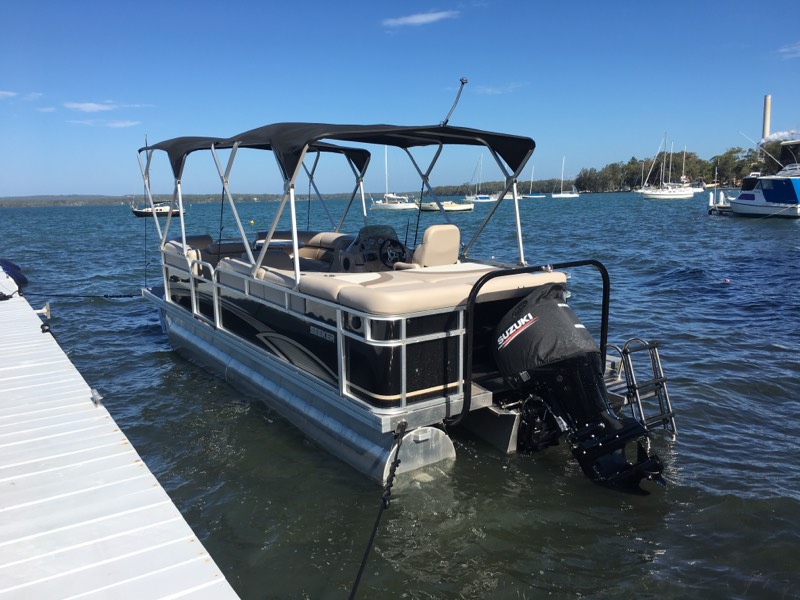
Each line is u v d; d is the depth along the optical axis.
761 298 10.41
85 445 3.86
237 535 3.58
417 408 3.98
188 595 2.43
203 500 3.99
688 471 4.25
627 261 15.93
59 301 11.02
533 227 32.09
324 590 3.07
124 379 6.50
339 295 4.16
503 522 3.64
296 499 3.96
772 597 2.95
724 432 4.92
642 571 3.18
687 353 7.11
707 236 24.41
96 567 2.59
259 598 3.02
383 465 3.98
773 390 5.85
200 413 5.46
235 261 5.79
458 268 5.11
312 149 7.25
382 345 3.86
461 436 4.77
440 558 3.32
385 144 6.43
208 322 6.41
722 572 3.15
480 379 4.45
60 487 3.30
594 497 3.92
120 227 40.59
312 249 7.77
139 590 2.45
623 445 3.88
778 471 4.23
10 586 2.46
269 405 5.43
